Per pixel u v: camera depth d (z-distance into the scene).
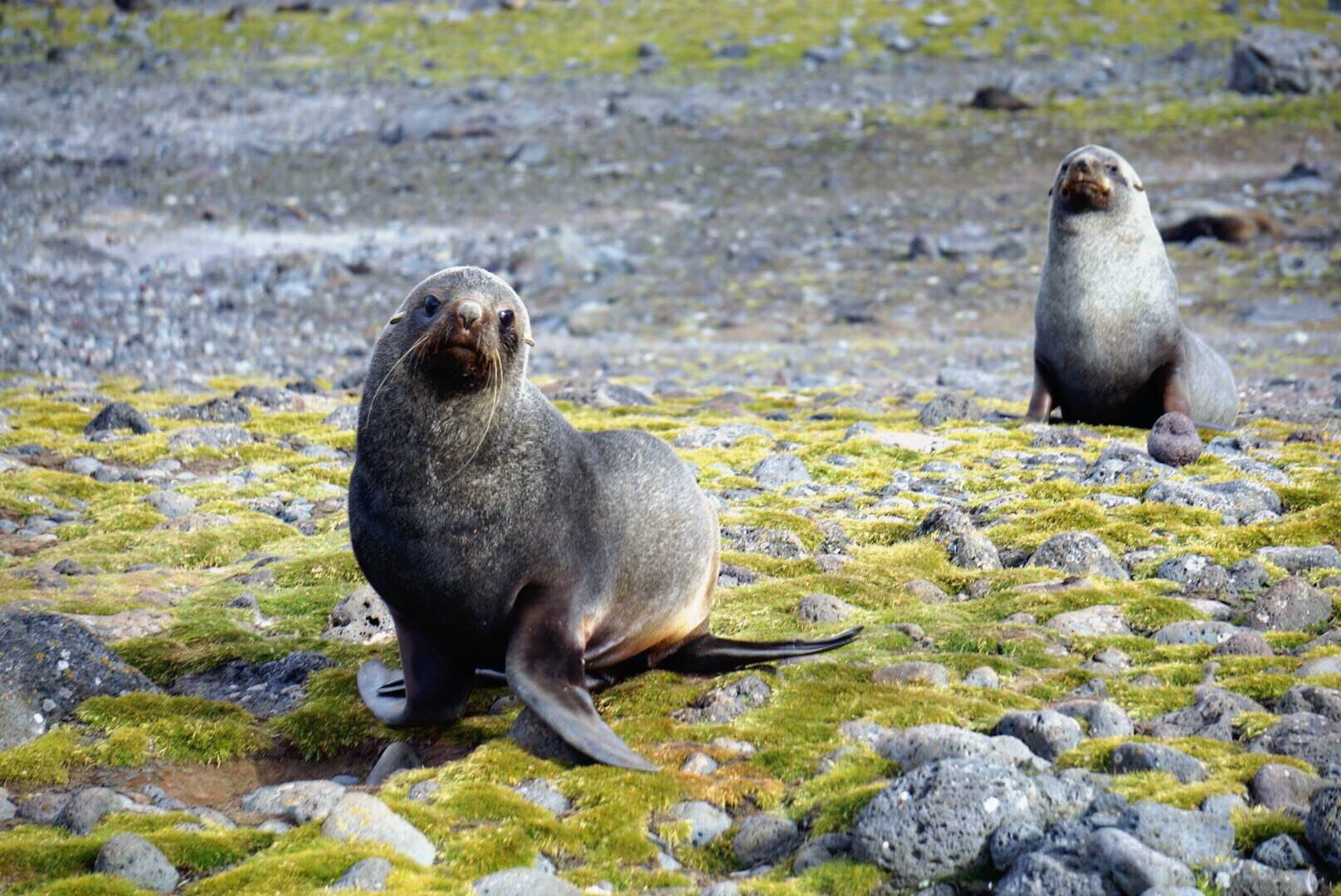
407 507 8.48
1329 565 11.57
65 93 69.81
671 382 27.64
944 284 38.97
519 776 8.09
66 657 9.23
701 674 9.89
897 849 6.86
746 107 63.53
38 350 27.45
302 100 68.62
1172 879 6.32
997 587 11.51
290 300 37.56
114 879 6.77
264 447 17.45
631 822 7.54
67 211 48.44
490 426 8.51
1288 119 56.53
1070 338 18.27
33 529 13.99
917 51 73.12
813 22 78.88
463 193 52.00
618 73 71.69
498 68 74.00
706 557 10.07
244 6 87.75
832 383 26.50
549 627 8.68
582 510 9.08
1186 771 7.52
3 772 8.20
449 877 6.90
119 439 17.77
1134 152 53.28
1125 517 13.10
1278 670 9.16
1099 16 77.44
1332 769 7.54
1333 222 42.25
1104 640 9.96
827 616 10.81
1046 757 7.92
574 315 35.84
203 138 61.19
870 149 55.72
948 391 24.28
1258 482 14.00
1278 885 6.44
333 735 9.07
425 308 8.66
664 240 45.06
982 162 53.28
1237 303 35.06
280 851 7.12
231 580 12.14
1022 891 6.41
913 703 8.80
